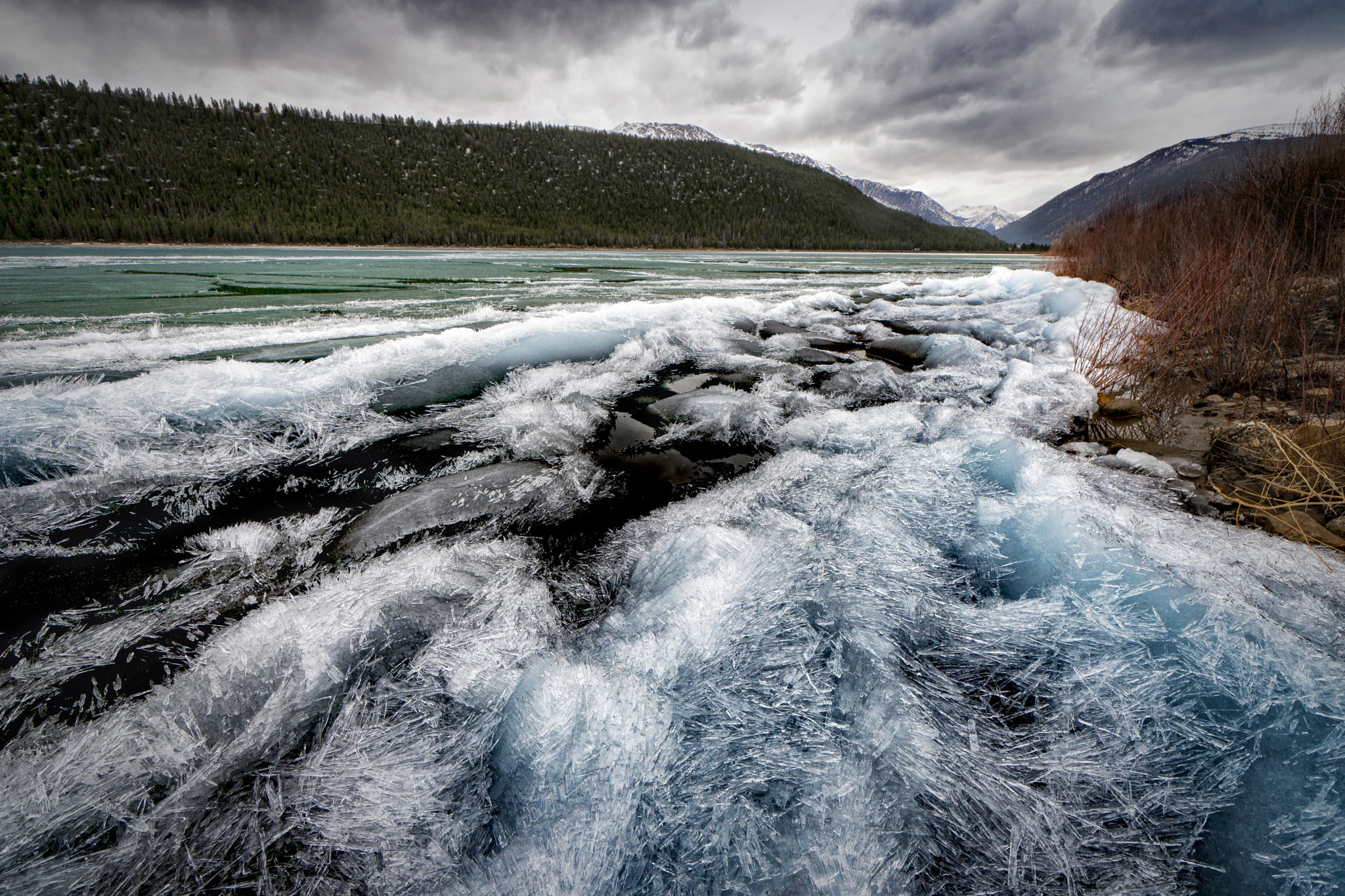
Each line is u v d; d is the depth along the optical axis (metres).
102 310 5.93
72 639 1.35
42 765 1.00
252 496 2.10
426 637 1.31
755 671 1.14
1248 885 0.79
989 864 0.84
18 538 1.76
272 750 1.04
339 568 1.64
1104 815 0.90
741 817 0.89
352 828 0.92
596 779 0.95
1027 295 7.61
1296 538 1.62
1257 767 0.92
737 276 12.79
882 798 0.91
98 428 2.37
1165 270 5.27
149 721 1.09
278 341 4.22
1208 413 2.92
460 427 2.79
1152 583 1.30
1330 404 2.68
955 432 2.54
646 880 0.83
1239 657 1.07
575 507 2.06
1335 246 4.08
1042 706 1.08
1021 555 1.53
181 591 1.54
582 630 1.38
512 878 0.84
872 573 1.45
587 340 4.27
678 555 1.55
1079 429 2.83
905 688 1.09
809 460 2.34
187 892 0.84
